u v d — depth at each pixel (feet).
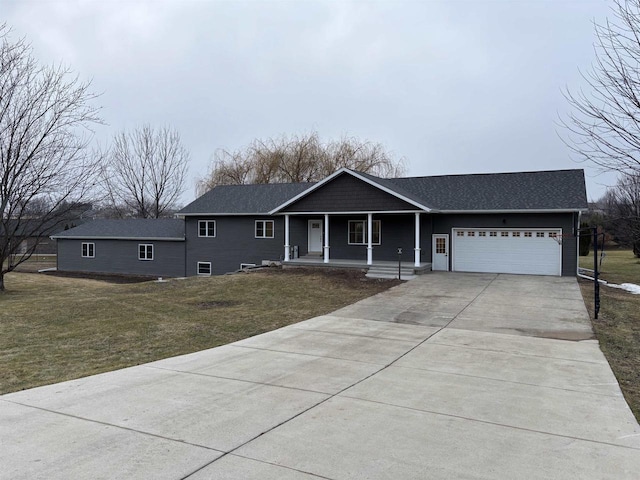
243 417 17.44
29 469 13.16
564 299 48.03
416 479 12.91
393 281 61.46
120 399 19.43
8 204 65.26
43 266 118.93
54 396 19.84
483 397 20.12
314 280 62.69
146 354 28.27
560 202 66.54
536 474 13.34
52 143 67.41
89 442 15.06
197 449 14.62
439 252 73.51
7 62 59.21
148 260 97.71
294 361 25.99
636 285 62.54
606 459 14.38
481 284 58.49
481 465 13.83
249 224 88.22
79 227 108.47
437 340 31.45
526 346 29.89
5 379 22.85
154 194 160.97
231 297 52.54
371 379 22.65
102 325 37.32
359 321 38.11
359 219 78.74
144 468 13.30
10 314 41.83
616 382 22.56
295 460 13.94
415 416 17.76
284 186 94.17
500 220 69.72
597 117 24.66
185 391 20.56
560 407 19.02
